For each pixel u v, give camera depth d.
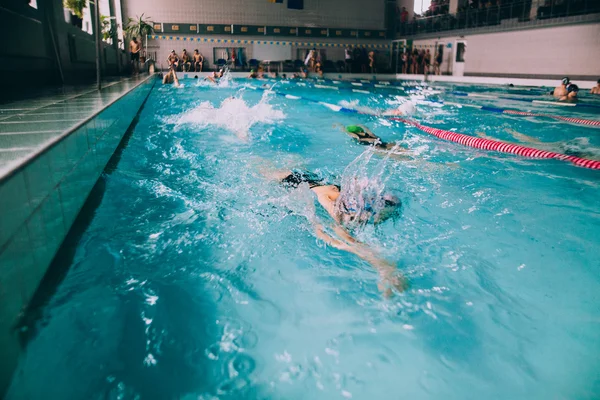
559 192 3.08
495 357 1.42
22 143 1.94
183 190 3.04
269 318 1.64
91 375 1.31
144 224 2.46
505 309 1.69
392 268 2.00
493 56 16.17
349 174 3.34
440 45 18.70
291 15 19.12
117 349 1.43
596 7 12.28
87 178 2.76
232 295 1.79
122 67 14.59
